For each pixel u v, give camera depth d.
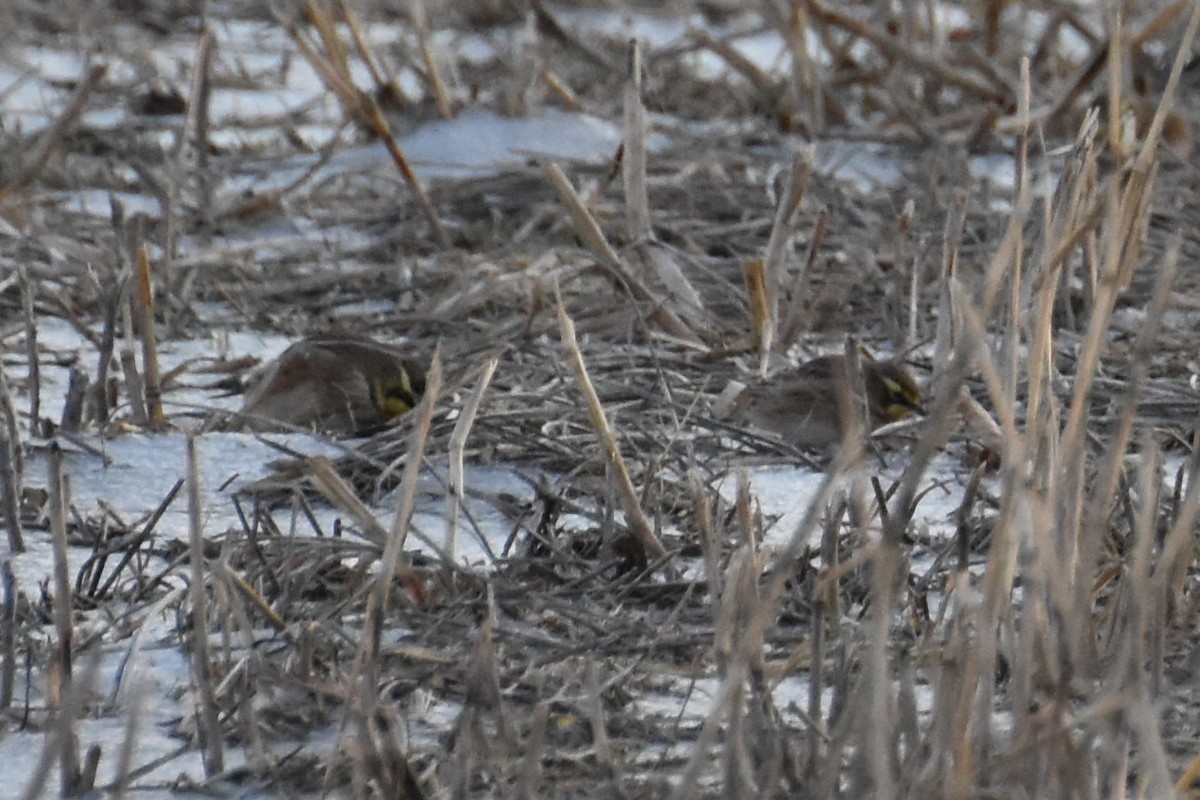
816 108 21.31
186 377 13.63
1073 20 22.25
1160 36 21.92
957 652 6.60
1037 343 7.06
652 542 9.34
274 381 12.43
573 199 13.97
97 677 7.92
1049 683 6.72
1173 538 7.17
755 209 18.34
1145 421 11.91
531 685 7.80
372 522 8.74
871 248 16.77
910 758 6.29
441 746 7.23
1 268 15.45
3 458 9.53
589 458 10.82
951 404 6.25
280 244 16.94
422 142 20.31
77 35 25.53
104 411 12.05
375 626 7.18
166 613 8.62
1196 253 16.56
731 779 6.36
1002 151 20.70
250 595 8.23
